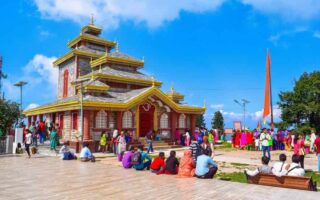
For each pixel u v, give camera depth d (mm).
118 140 27688
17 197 11453
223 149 35188
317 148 18766
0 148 29828
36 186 13547
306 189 12602
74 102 31438
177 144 38688
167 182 14453
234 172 18328
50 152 29344
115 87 38750
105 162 23094
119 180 15039
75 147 30812
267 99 35062
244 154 29312
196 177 15805
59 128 36875
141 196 11594
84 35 45375
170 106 38188
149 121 37188
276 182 13344
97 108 31656
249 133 34406
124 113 34750
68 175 16656
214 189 12828
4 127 40938
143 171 18141
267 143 23891
